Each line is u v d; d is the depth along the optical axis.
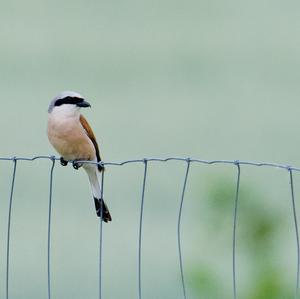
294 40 27.66
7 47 26.83
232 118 21.94
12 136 20.16
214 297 4.96
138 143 20.03
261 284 4.82
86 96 23.14
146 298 12.45
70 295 12.72
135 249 14.05
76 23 29.39
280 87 24.05
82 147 8.41
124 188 16.83
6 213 15.85
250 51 27.09
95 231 14.92
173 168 18.44
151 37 28.33
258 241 4.88
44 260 14.17
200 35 28.22
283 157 19.39
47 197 16.39
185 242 14.17
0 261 14.10
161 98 23.16
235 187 5.00
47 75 24.69
